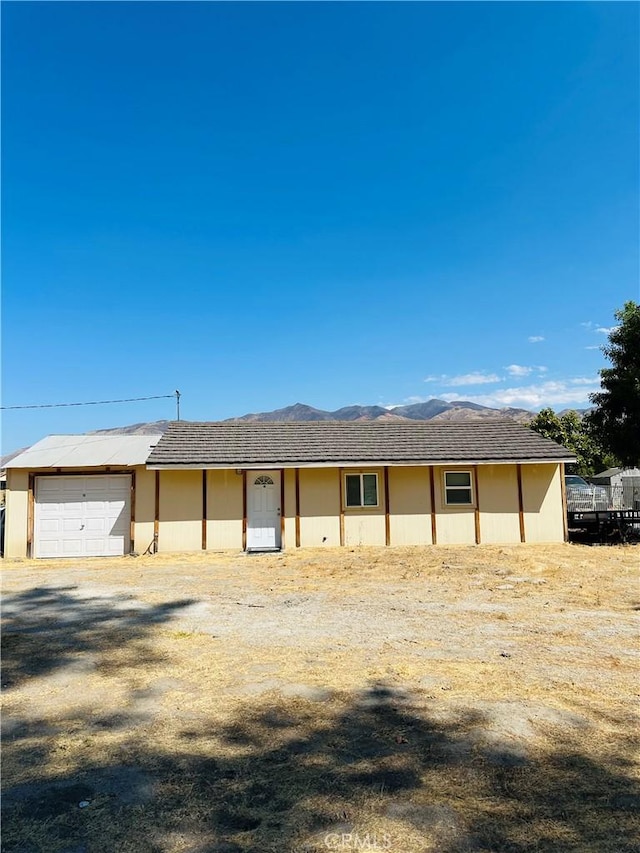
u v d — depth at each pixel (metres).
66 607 9.59
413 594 10.32
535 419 43.22
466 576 12.15
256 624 8.20
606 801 3.61
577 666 6.23
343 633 7.66
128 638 7.51
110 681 5.86
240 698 5.35
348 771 3.98
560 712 4.99
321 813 3.48
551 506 18.42
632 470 32.25
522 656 6.60
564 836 3.25
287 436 19.09
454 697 5.34
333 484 17.84
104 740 4.51
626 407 22.22
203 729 4.69
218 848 3.16
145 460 17.59
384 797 3.65
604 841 3.21
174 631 7.85
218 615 8.80
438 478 18.17
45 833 3.31
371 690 5.53
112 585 11.66
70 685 5.76
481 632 7.67
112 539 17.27
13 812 3.53
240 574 12.82
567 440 41.25
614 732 4.61
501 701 5.25
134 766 4.09
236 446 18.05
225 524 17.38
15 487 17.19
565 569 12.91
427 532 17.98
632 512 19.73
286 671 6.11
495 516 18.22
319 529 17.64
